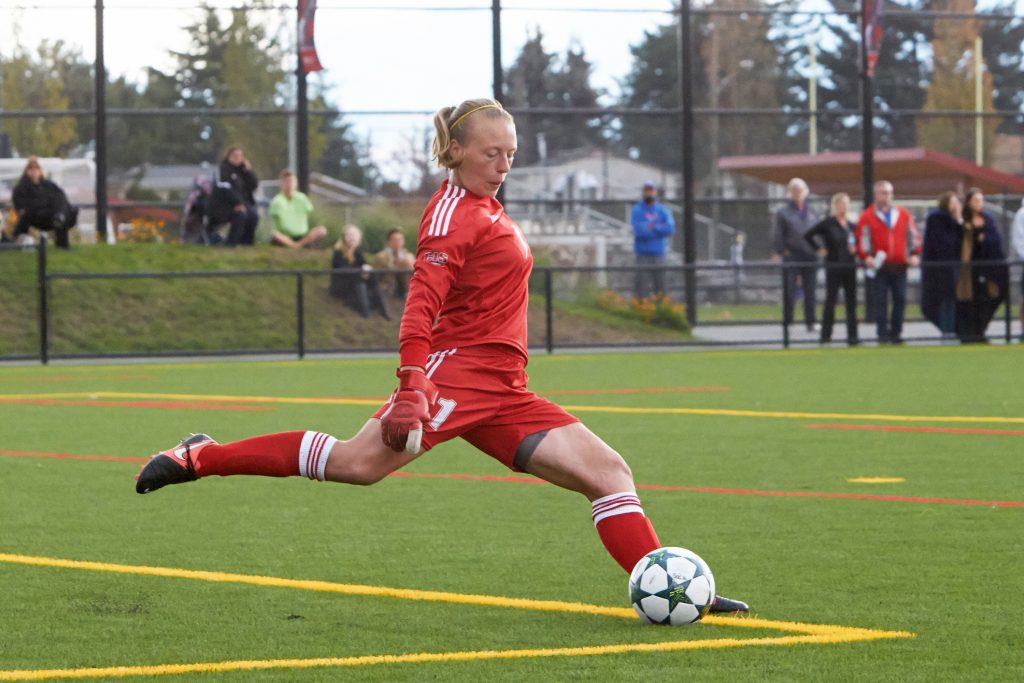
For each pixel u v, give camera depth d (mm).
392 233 44094
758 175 64000
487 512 14977
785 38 58938
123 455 19875
